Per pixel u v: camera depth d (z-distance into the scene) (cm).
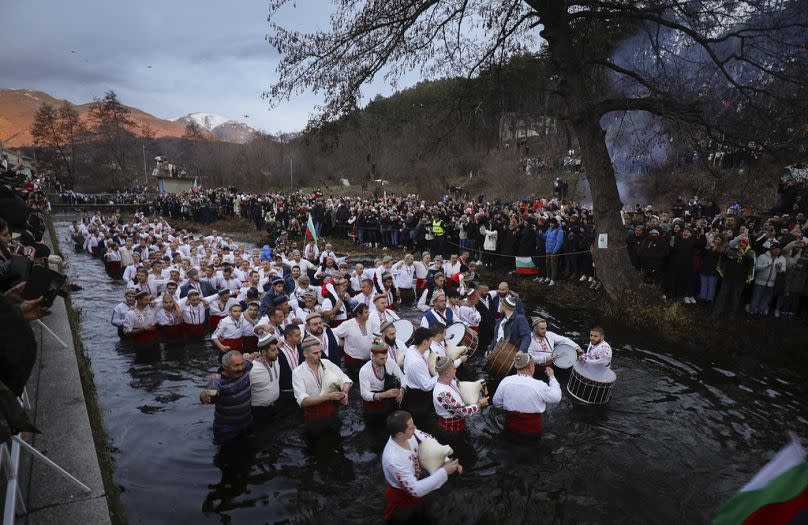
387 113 4912
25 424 307
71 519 406
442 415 634
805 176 1527
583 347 1005
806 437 652
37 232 1244
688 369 882
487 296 1061
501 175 3381
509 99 1611
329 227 2805
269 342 682
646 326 1119
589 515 498
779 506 203
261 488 544
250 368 664
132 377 848
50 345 771
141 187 7375
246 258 1531
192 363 916
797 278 1045
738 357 935
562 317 1222
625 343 1024
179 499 523
